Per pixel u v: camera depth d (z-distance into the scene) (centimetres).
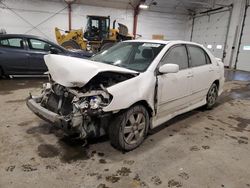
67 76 229
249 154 274
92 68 222
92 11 1499
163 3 1652
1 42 618
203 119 394
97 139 287
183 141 299
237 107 489
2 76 668
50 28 1412
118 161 241
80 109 222
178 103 328
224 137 320
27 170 216
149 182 209
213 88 439
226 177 223
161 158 252
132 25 1650
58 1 1390
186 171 229
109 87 231
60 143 273
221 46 1518
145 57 300
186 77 329
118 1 1520
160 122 301
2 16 1292
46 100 279
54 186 196
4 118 346
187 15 1839
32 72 665
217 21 1549
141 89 255
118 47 351
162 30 1775
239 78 973
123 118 245
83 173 217
